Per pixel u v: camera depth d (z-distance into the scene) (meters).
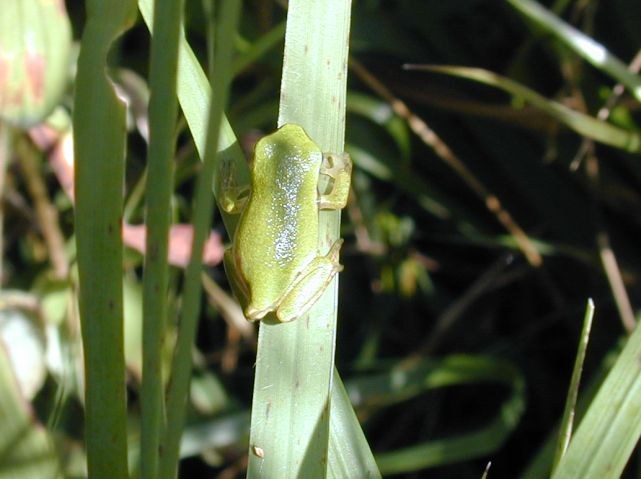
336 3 0.13
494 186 0.23
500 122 0.23
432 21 0.23
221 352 0.22
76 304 0.18
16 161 0.20
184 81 0.12
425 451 0.19
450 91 0.23
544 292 0.23
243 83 0.23
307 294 0.12
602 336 0.22
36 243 0.21
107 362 0.11
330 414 0.12
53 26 0.14
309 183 0.16
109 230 0.11
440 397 0.22
